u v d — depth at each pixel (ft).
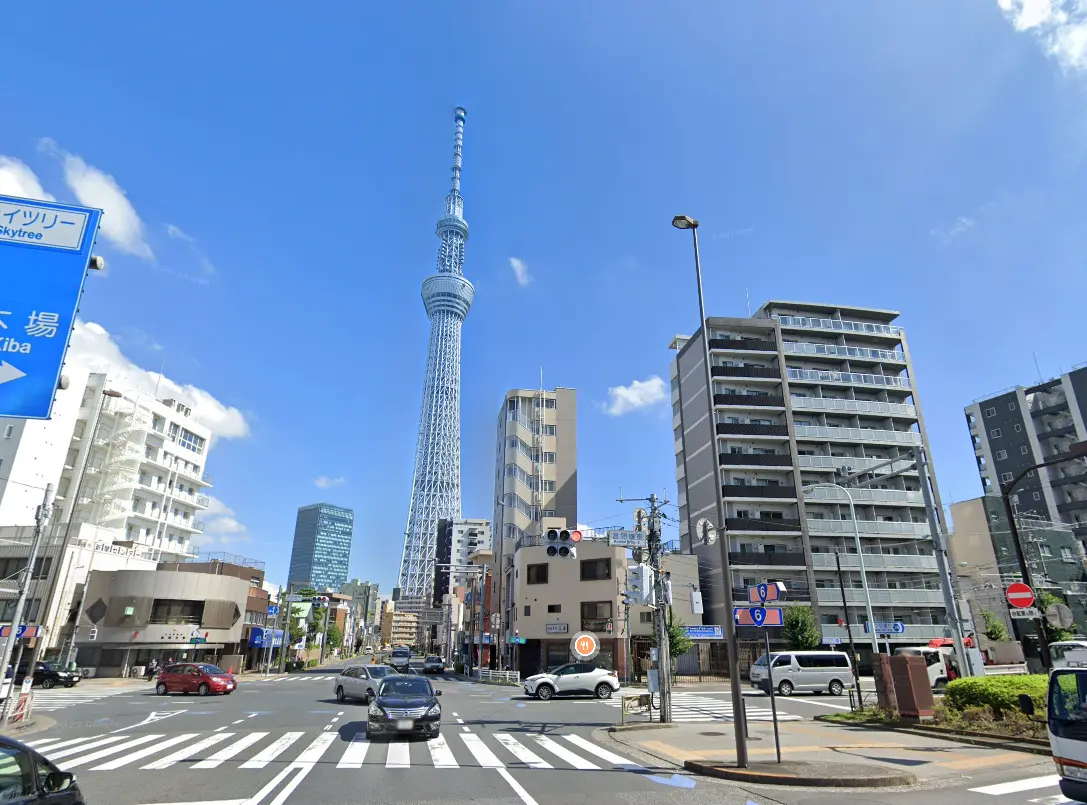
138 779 34.35
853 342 189.67
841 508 166.81
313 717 66.18
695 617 152.56
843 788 33.09
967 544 175.11
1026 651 141.90
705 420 177.99
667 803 29.60
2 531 146.82
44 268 28.89
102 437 180.75
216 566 165.68
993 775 35.65
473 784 33.78
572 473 202.69
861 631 151.64
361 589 545.03
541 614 150.61
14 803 16.98
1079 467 194.39
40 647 130.00
